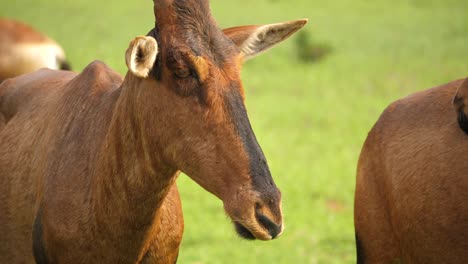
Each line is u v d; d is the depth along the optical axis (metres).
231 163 6.15
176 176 7.01
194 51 6.29
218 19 45.09
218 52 6.38
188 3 6.47
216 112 6.22
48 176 7.68
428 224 7.24
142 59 6.15
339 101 29.23
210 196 17.66
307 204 17.19
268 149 22.06
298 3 53.38
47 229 7.56
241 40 6.90
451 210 7.05
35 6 46.56
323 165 20.58
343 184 18.92
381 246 7.98
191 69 6.27
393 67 35.34
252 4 51.81
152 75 6.50
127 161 6.99
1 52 16.64
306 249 14.38
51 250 7.61
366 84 32.19
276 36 7.18
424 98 7.80
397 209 7.61
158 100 6.51
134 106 6.83
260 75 33.72
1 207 8.71
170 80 6.37
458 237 7.00
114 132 7.09
